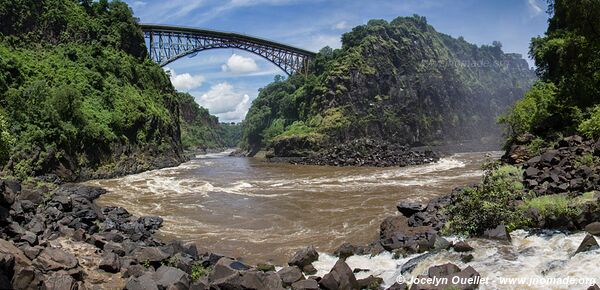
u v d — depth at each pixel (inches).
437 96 4485.7
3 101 1813.5
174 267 574.2
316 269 619.5
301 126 3804.1
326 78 3964.1
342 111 3690.9
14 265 472.7
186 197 1390.3
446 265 498.6
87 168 2003.0
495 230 622.8
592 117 991.6
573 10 1108.5
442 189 1370.6
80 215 928.3
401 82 4261.8
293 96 4375.0
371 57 4165.8
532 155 1067.3
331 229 917.2
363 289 521.3
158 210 1178.0
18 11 2564.0
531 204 682.8
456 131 4461.1
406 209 906.7
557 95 1270.9
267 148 3914.9
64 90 2010.3
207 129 7347.4
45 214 866.8
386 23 4717.0
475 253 569.0
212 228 967.6
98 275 560.4
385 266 612.1
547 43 1708.9
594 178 734.5
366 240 821.2
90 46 2837.1
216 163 3134.8
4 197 750.5
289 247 796.6
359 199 1248.8
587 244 508.7
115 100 2516.0
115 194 1472.7
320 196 1336.1
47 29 2696.9
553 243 560.4
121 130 2364.7
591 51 1162.0
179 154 3191.4
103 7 3267.7
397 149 3016.7
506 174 912.9
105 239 730.8
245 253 771.4
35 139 1747.0
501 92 5575.8
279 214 1088.2
